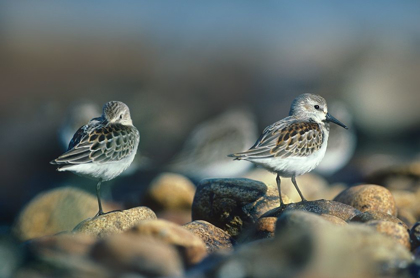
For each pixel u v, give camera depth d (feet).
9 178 57.72
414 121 69.26
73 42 77.92
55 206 36.68
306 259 20.26
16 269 21.49
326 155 52.26
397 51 77.15
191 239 22.76
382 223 23.77
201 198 30.99
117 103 33.91
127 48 78.02
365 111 69.92
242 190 30.50
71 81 73.10
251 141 55.06
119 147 31.68
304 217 22.39
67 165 29.73
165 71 75.15
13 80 71.97
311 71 75.92
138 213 28.09
